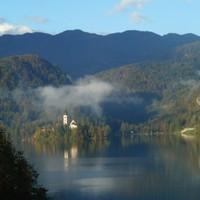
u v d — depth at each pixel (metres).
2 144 119.69
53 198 172.00
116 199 172.38
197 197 174.50
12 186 117.38
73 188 191.00
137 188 192.25
